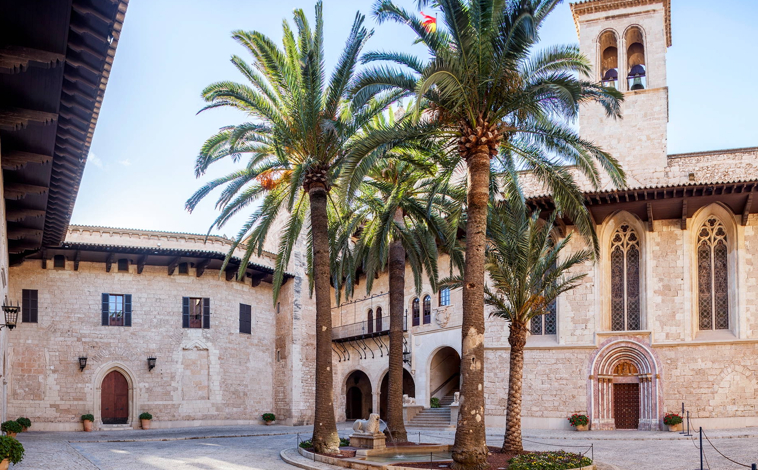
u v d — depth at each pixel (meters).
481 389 19.31
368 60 21.38
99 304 41.97
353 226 29.08
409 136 21.06
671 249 35.75
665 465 21.28
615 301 36.88
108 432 38.41
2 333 23.53
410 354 45.88
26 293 40.28
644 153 37.62
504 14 19.30
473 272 19.83
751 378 33.22
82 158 24.75
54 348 40.38
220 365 45.16
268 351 49.34
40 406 39.53
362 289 52.22
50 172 25.44
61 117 21.36
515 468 18.80
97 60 18.02
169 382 43.12
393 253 28.95
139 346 42.59
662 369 34.72
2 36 16.45
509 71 19.89
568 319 36.66
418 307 46.22
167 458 23.64
